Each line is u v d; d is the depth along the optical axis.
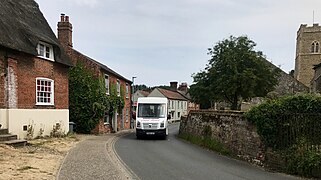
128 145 18.59
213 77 29.70
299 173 10.73
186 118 26.12
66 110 22.45
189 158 14.02
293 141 11.50
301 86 42.31
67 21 26.61
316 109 11.14
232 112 16.30
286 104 11.93
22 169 9.27
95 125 26.58
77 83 26.44
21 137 17.27
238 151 14.88
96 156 12.96
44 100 20.02
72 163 11.08
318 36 67.25
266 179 9.93
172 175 10.06
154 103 24.89
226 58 28.34
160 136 24.48
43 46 19.98
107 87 29.78
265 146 12.55
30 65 18.30
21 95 17.42
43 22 22.27
